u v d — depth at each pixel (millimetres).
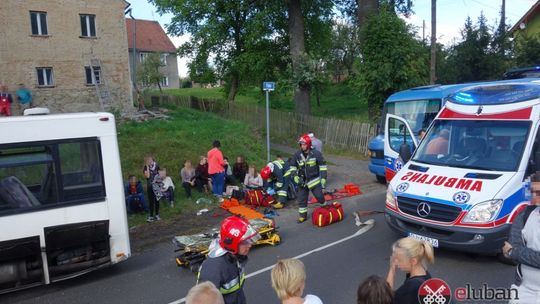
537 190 3613
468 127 7336
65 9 23594
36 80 23047
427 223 6469
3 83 22125
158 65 45219
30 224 6434
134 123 18875
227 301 3773
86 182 6828
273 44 28672
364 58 19391
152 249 8523
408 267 3492
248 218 9125
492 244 6020
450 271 6324
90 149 6855
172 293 6379
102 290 6660
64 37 23688
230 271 3736
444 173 6887
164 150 14828
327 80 24891
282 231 9195
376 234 8484
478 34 21625
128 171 13180
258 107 27188
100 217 6895
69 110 24062
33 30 22906
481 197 6113
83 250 6832
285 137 24203
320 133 22188
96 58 24703
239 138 17547
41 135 6523
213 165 11930
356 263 7008
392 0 24219
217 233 7688
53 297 6512
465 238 6133
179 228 9812
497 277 6066
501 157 6691
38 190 6535
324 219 9266
